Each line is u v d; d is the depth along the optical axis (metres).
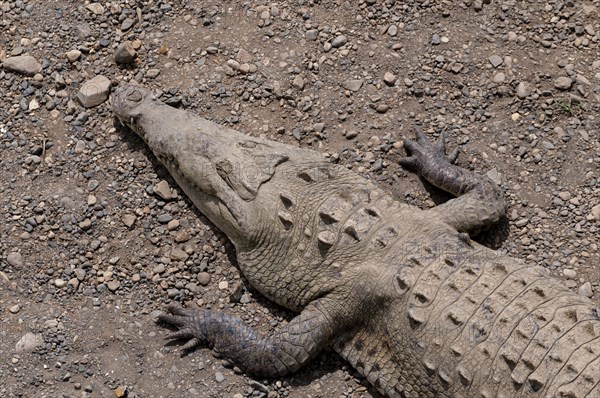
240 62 6.76
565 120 6.44
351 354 5.46
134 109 6.22
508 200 6.11
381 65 6.71
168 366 5.50
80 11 7.02
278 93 6.58
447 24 6.91
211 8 7.05
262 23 6.95
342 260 5.44
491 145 6.35
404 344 5.17
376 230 5.45
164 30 6.96
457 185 5.98
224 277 5.91
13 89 6.66
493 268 5.15
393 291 5.19
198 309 5.68
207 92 6.63
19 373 5.45
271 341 5.43
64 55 6.80
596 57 6.73
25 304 5.76
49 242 6.02
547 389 4.65
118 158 6.37
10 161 6.36
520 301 4.96
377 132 6.41
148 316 5.72
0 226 6.06
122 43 6.84
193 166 5.88
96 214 6.12
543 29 6.88
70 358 5.51
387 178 6.24
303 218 5.54
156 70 6.74
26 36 6.91
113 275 5.89
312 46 6.82
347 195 5.60
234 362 5.49
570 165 6.23
